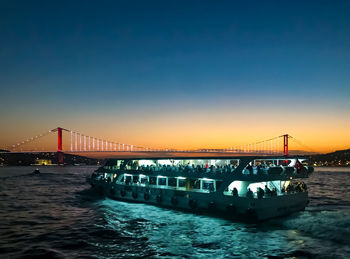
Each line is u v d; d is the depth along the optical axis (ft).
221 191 81.35
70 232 70.23
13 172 434.71
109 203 108.78
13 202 116.57
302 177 85.05
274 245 60.85
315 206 108.58
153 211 93.15
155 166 107.04
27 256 54.29
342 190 173.99
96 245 60.85
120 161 122.93
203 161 95.30
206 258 54.19
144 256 54.85
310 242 62.34
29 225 77.05
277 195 79.20
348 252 56.39
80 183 218.38
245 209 75.31
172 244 61.67
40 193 149.07
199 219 82.17
